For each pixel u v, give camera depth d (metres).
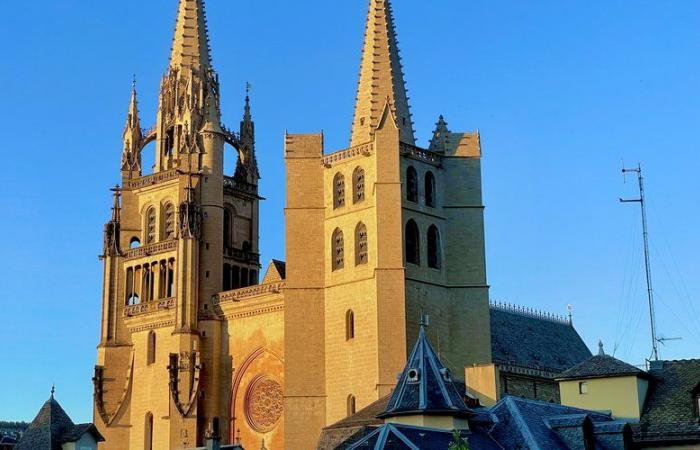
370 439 64.25
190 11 138.88
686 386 82.56
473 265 115.56
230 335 124.75
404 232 111.25
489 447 68.31
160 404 124.31
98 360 130.25
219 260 128.25
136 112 138.62
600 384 83.50
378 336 107.50
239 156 140.50
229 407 123.19
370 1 120.31
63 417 102.12
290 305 114.56
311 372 112.62
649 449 79.06
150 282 130.88
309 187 117.44
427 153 116.31
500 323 130.25
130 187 135.75
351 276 112.06
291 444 111.12
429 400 70.06
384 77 117.31
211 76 135.62
